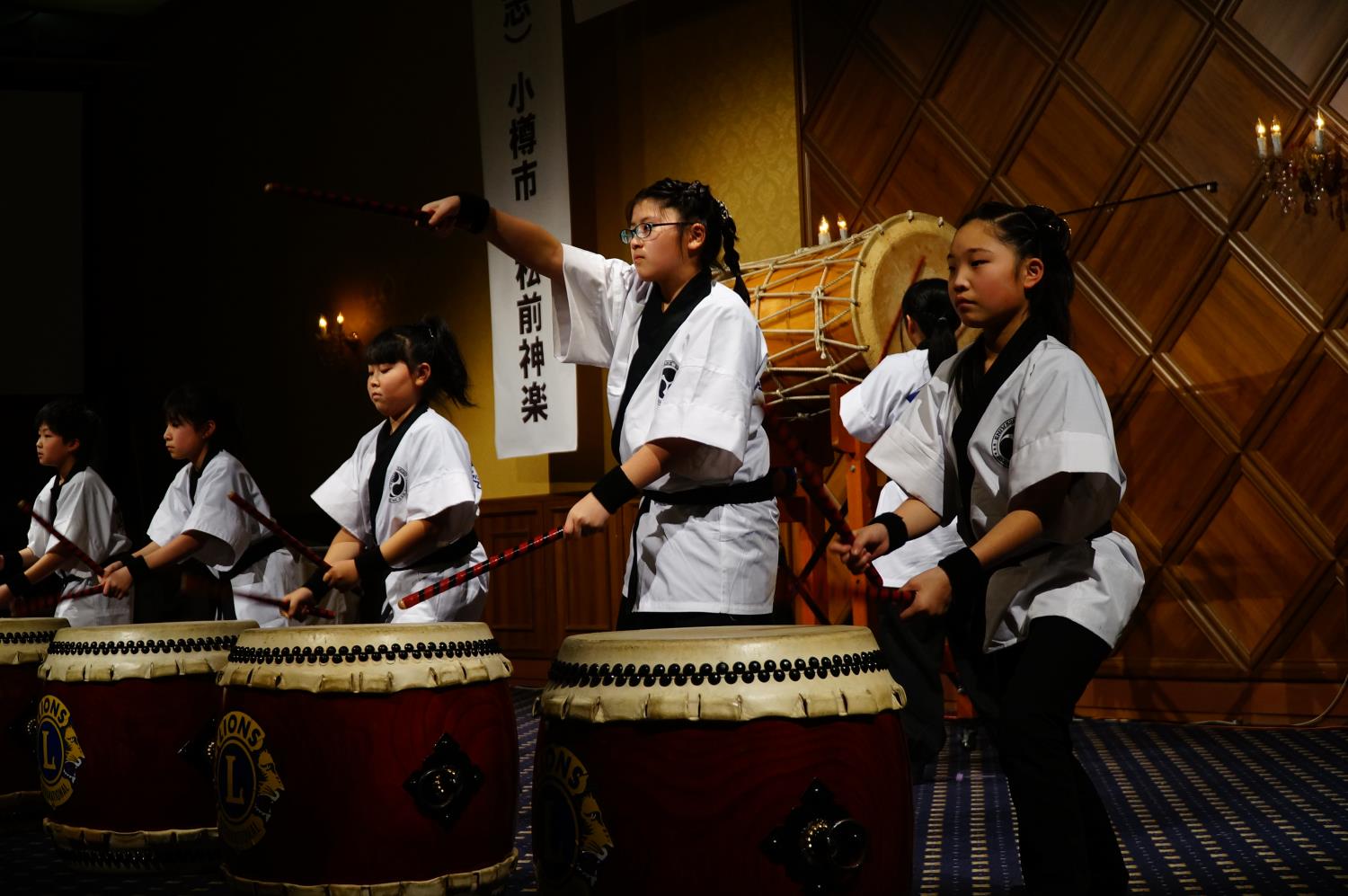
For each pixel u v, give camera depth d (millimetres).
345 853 2029
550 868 1638
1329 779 3488
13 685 3146
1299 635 4594
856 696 1606
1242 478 4727
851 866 1532
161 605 7574
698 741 1534
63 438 4715
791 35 6023
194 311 9719
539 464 7121
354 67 8367
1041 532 2004
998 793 3516
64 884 2559
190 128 9805
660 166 6570
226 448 4141
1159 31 4957
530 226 2592
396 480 3148
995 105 5375
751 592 2393
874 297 4406
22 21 10070
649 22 6641
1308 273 4594
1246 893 2340
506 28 6789
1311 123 4566
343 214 8422
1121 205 5016
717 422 2262
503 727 2221
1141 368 4965
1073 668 2014
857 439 4090
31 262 10055
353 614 6383
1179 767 3783
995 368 2129
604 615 6672
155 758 2580
